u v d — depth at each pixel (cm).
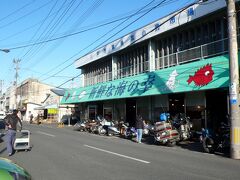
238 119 1286
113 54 3200
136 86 2492
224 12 1922
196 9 2017
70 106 5550
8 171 498
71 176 909
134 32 2716
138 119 2012
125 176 905
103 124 2669
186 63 2203
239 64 1636
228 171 977
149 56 2586
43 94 7912
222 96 1898
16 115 1391
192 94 2128
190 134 1888
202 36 2136
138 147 1661
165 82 2128
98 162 1145
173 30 2306
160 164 1104
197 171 977
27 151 1458
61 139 2062
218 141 1427
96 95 3222
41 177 899
